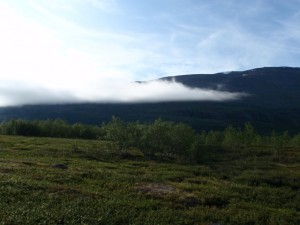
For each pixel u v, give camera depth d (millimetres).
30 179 30656
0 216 20047
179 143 70188
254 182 46312
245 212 27734
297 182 47031
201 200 29984
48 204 23297
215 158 73875
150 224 22109
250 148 96688
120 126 73062
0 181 27719
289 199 36219
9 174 32125
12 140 88125
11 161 42719
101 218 21734
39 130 145000
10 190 25469
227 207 29312
